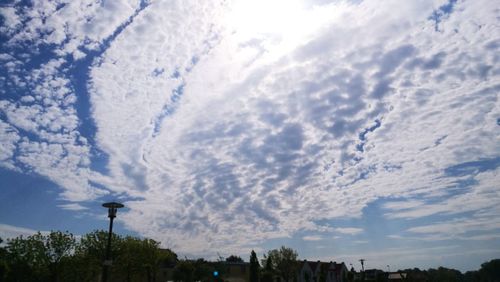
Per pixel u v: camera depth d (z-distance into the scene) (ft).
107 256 77.36
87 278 164.14
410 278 431.02
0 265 141.69
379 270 462.19
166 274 265.75
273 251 310.86
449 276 510.58
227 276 302.86
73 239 154.51
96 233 171.73
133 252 184.75
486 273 559.79
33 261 145.38
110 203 78.64
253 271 255.70
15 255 146.61
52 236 150.41
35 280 150.51
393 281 451.53
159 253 199.52
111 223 78.84
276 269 302.25
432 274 515.50
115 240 175.11
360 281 338.13
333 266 379.76
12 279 146.82
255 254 260.01
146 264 189.78
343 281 380.37
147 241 195.93
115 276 186.39
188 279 247.09
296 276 315.78
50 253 148.56
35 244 147.74
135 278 194.18
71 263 153.07
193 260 272.51
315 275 349.82
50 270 148.66
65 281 154.81
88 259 161.38
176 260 286.66
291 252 310.24
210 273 265.34
